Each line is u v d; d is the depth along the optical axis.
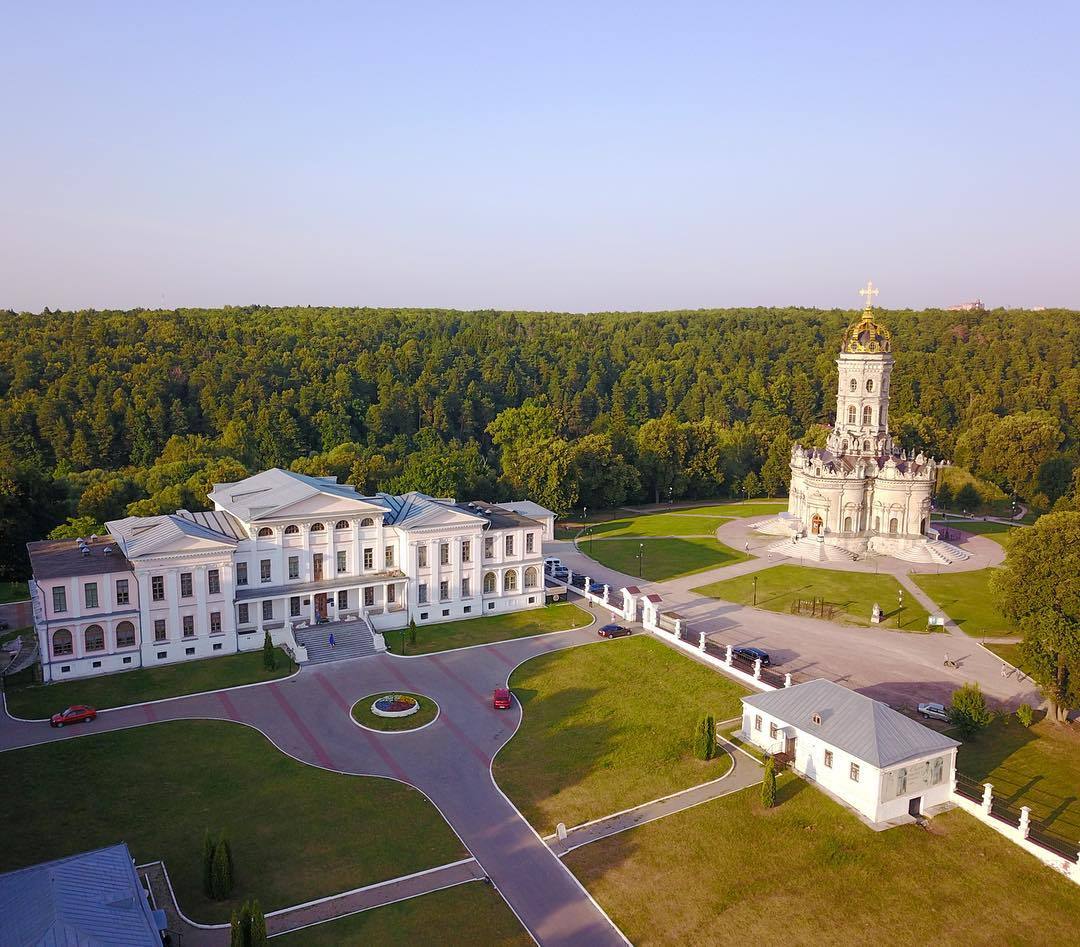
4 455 166.38
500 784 68.69
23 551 124.62
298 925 51.38
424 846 60.00
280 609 99.38
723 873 57.59
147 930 43.47
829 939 51.62
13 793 65.38
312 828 61.84
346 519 103.00
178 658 92.44
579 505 191.00
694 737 76.88
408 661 94.44
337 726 78.38
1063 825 63.78
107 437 184.38
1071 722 81.62
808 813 64.81
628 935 51.50
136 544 92.25
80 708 78.00
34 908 43.09
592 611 113.50
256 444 196.12
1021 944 51.66
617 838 61.44
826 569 136.25
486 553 111.69
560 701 84.50
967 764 73.06
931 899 55.50
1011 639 104.56
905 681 90.62
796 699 74.31
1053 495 180.75
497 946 50.16
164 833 60.78
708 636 104.12
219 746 73.88
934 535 148.50
